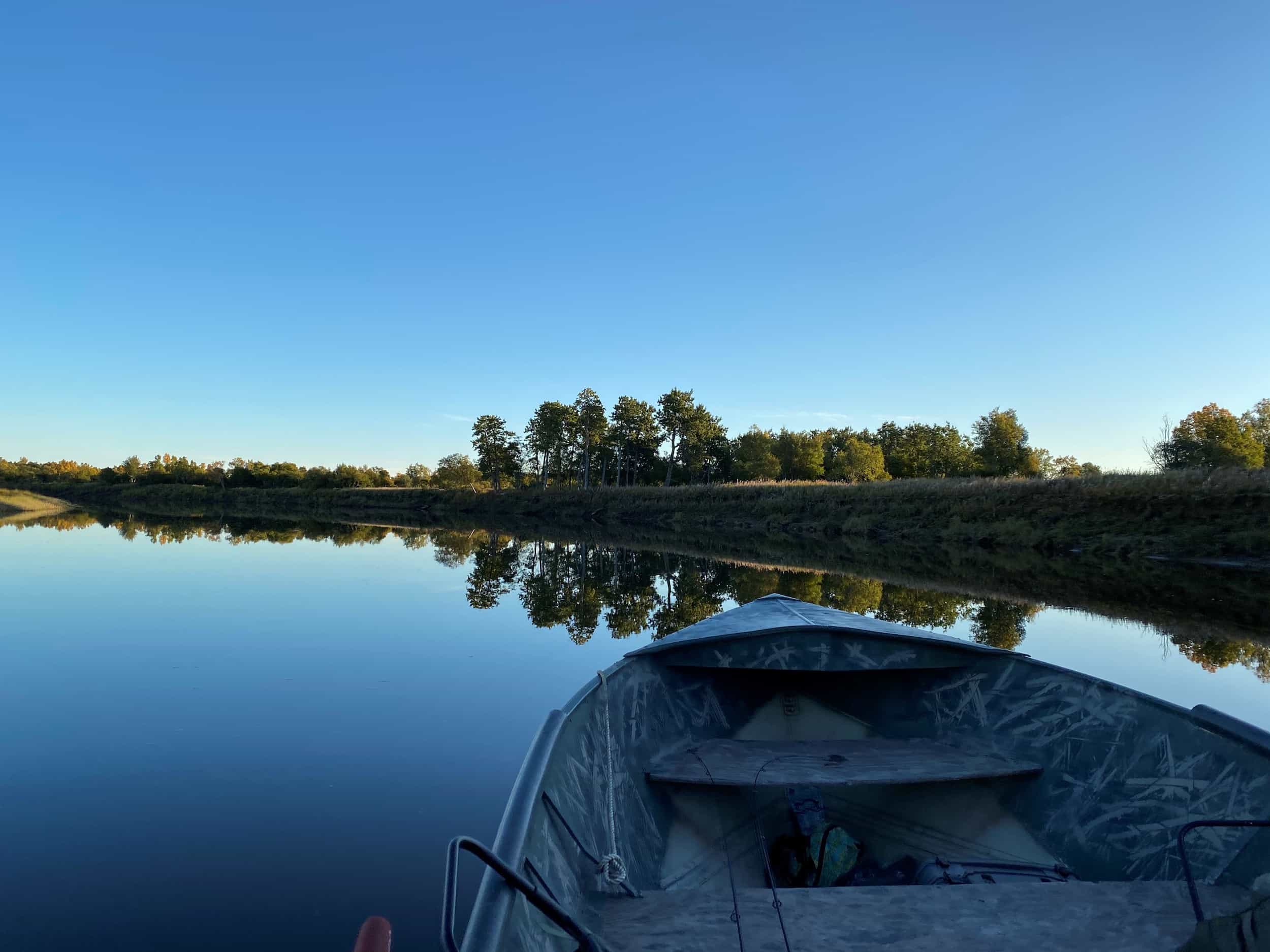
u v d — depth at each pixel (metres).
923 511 28.61
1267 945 1.78
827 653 5.06
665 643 5.02
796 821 4.11
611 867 2.80
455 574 17.61
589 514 54.41
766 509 38.97
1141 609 12.12
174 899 3.57
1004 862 3.74
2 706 6.67
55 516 48.56
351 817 4.48
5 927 3.31
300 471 98.94
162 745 5.70
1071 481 24.34
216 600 12.85
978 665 4.81
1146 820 3.31
